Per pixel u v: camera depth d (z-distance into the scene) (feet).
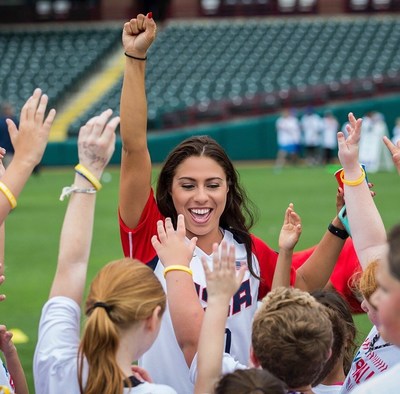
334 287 20.13
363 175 15.79
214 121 124.16
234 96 129.39
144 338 12.91
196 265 17.21
